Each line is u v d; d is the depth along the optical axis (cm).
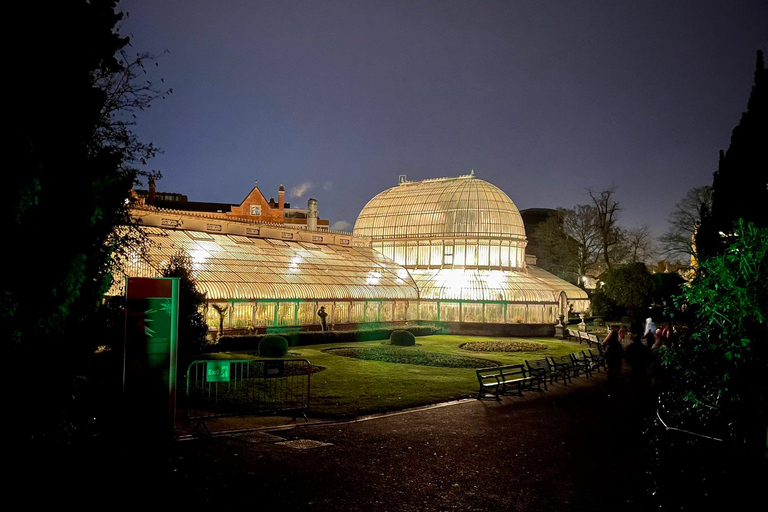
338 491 1042
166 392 1319
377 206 6400
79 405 1319
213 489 1020
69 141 1195
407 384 2222
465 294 5162
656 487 1072
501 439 1475
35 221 1137
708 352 1097
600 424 1697
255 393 1883
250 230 4731
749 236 982
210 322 3591
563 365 2575
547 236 8169
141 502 952
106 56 1294
